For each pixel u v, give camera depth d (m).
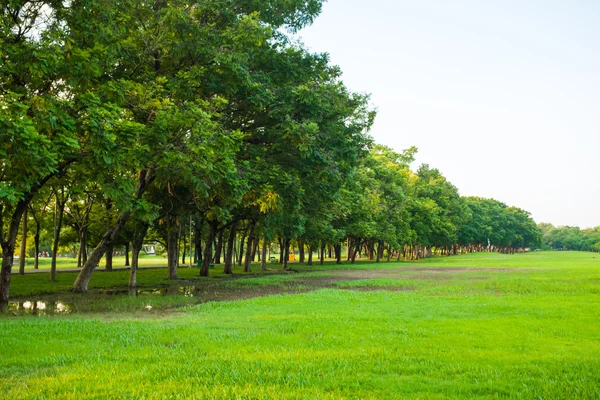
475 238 123.00
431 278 30.45
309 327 10.67
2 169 14.03
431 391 5.91
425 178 99.25
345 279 30.56
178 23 18.69
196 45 19.02
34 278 29.41
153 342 9.10
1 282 18.09
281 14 23.72
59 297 19.69
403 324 11.07
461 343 8.88
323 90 22.98
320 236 46.09
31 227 42.09
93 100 14.21
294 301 16.75
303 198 26.19
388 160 76.38
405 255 94.94
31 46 13.61
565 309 13.68
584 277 28.94
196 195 24.19
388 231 64.62
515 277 29.86
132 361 7.50
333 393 5.73
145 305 16.78
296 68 23.03
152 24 20.44
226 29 20.05
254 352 8.14
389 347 8.52
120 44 17.28
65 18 16.05
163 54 21.03
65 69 14.48
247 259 42.25
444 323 11.17
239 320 12.05
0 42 13.23
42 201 30.95
